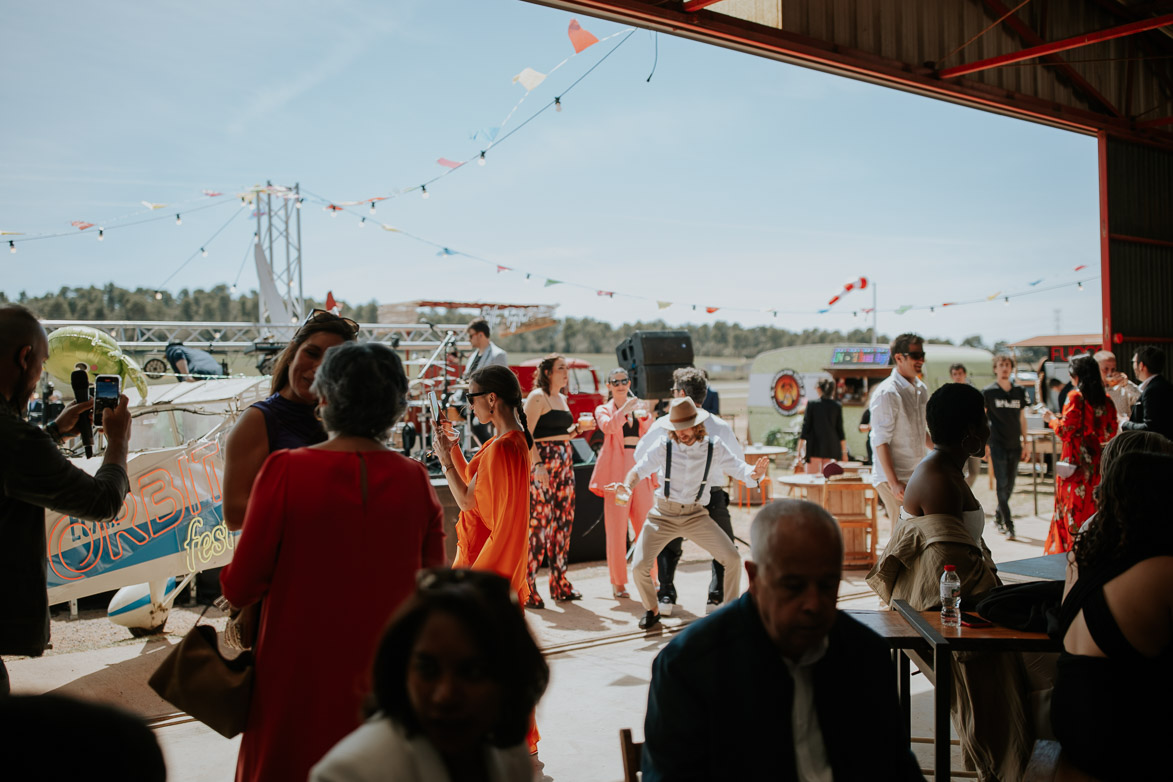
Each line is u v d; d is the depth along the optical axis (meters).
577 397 14.66
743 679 1.71
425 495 2.22
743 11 6.36
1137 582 2.24
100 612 6.56
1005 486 8.88
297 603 1.98
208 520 5.72
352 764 1.28
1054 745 2.62
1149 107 10.27
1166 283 10.53
